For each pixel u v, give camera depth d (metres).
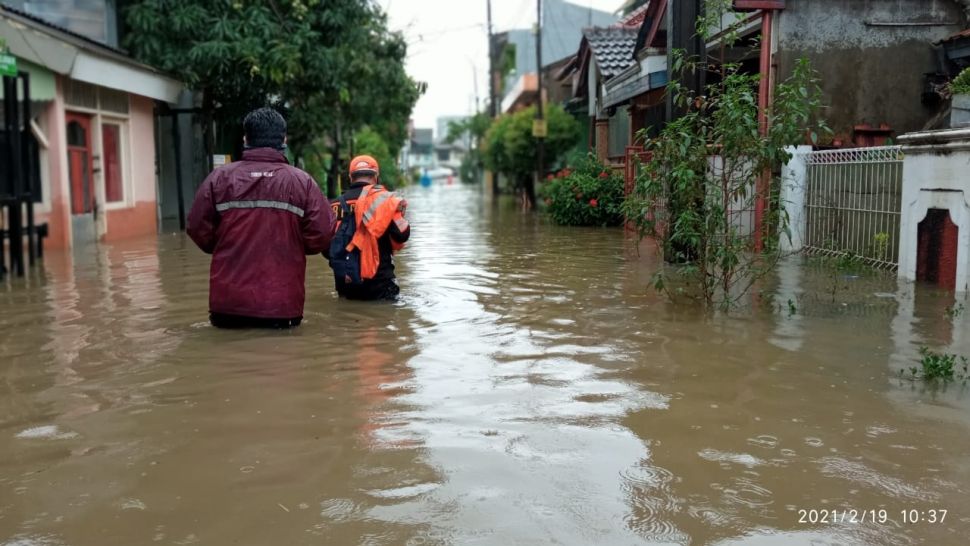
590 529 2.73
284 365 4.79
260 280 5.74
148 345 5.31
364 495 2.98
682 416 3.86
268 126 5.84
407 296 7.26
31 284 8.14
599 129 21.78
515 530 2.71
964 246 7.17
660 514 2.84
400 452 3.39
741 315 6.29
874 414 3.89
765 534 2.70
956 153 7.24
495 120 35.06
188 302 6.97
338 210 6.99
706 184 6.77
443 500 2.94
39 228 10.38
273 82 16.61
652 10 15.60
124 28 16.48
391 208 6.88
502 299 7.09
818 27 11.40
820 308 6.54
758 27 12.05
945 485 3.08
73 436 3.60
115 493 3.01
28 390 4.30
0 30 10.39
